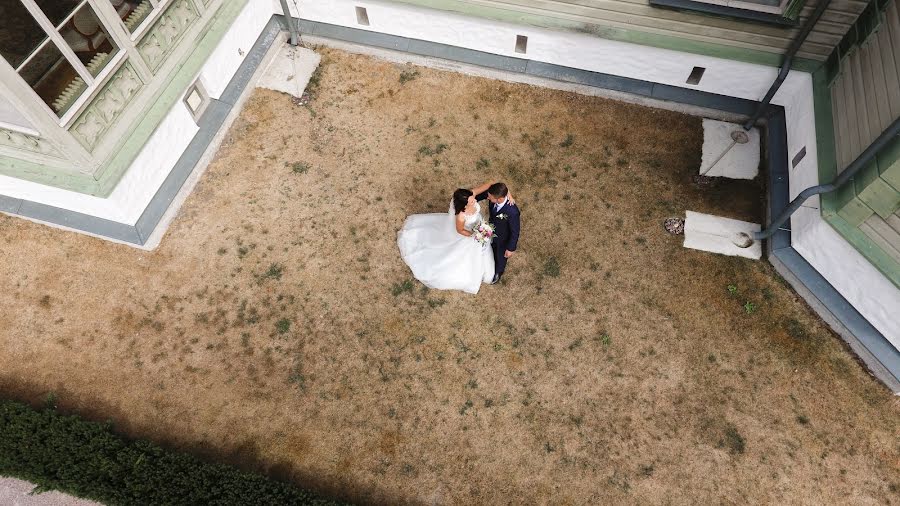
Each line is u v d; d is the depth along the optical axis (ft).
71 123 18.33
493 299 23.22
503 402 21.30
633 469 20.21
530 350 22.24
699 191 25.45
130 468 19.01
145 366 21.59
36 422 19.65
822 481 19.99
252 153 25.98
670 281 23.50
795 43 22.74
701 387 21.54
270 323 22.50
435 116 27.32
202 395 21.16
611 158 26.30
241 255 23.75
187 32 22.17
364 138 26.63
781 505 19.63
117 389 21.18
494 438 20.68
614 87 26.99
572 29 24.97
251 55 27.12
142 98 21.02
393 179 25.68
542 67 27.30
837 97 22.06
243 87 26.58
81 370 21.48
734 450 20.48
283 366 21.75
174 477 18.75
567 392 21.48
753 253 23.98
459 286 22.90
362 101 27.58
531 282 23.54
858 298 21.04
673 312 22.90
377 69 28.53
